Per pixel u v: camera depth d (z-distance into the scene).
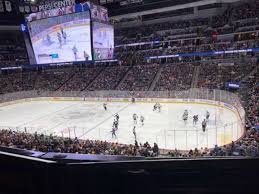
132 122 32.16
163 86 46.34
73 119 35.47
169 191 1.89
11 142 18.09
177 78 47.03
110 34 39.03
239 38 48.44
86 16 32.94
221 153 14.55
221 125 28.42
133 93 45.91
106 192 2.02
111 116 35.94
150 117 34.12
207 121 29.86
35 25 37.25
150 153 16.61
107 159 2.15
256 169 1.75
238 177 1.78
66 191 2.08
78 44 34.62
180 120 31.72
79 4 33.16
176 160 1.87
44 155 2.32
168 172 1.88
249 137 17.33
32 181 2.18
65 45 35.69
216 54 48.19
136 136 26.61
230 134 25.09
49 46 37.03
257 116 22.16
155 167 1.91
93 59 34.34
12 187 2.30
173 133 26.91
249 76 37.72
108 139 26.22
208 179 1.82
